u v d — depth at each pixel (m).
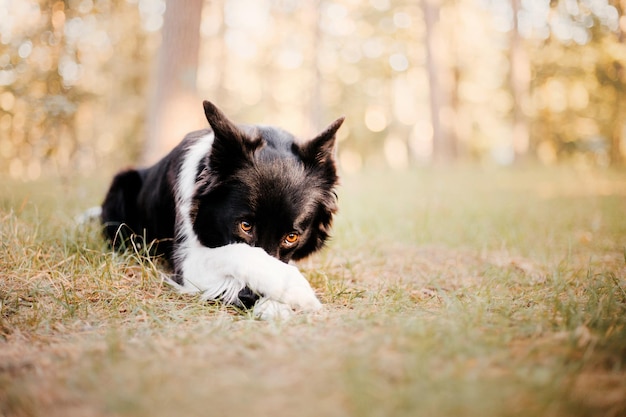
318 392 2.09
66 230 5.15
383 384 2.12
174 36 9.91
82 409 2.01
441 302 3.84
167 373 2.28
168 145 9.91
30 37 9.76
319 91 27.23
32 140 9.62
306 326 3.09
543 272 4.98
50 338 2.95
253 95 33.72
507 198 11.43
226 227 4.14
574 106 25.98
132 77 20.30
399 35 30.00
